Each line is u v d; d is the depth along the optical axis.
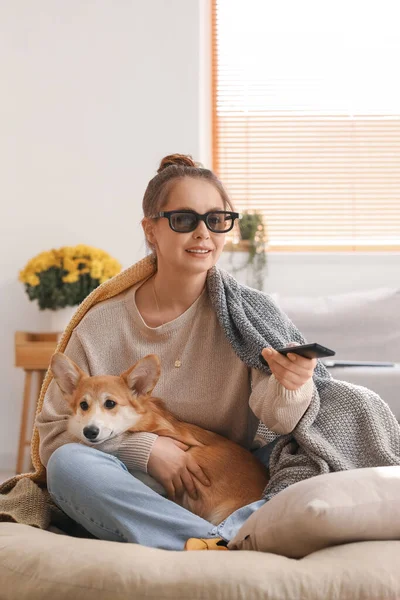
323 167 4.80
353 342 3.93
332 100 4.80
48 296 4.25
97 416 1.78
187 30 4.52
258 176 4.83
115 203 4.54
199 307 1.99
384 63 4.77
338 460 1.78
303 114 4.81
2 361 4.52
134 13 4.52
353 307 3.97
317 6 4.79
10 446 4.51
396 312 3.96
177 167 1.96
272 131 4.82
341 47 4.79
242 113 4.83
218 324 1.98
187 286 1.95
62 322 4.27
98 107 4.53
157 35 4.52
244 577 1.30
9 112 4.54
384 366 3.33
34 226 4.54
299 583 1.29
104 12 4.52
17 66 4.54
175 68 4.52
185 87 4.53
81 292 4.22
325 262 4.55
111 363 1.99
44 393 2.07
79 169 4.54
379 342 3.93
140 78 4.54
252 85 4.82
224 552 1.42
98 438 1.77
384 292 4.02
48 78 4.54
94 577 1.35
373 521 1.41
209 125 4.81
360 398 1.87
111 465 1.72
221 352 1.97
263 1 4.79
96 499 1.66
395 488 1.45
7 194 4.54
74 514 1.72
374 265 4.54
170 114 4.53
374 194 4.79
